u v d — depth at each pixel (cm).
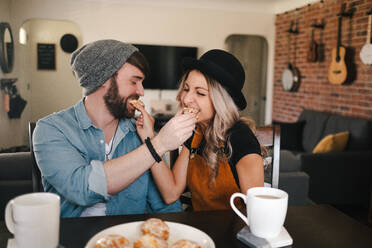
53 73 609
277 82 613
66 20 569
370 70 385
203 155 122
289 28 566
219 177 119
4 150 531
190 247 65
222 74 115
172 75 606
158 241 67
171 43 603
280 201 76
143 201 121
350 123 378
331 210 101
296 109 549
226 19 612
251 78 645
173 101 623
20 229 63
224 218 94
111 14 579
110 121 117
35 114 610
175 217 93
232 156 118
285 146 443
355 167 329
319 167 322
